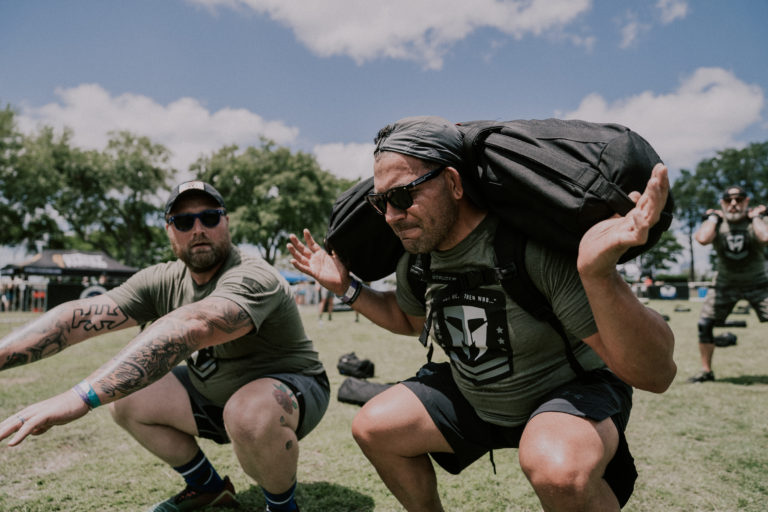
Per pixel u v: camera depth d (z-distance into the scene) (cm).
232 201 4341
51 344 197
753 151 5628
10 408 411
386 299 202
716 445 314
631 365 121
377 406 174
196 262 205
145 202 4062
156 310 232
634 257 132
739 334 899
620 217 118
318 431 355
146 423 218
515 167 130
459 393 169
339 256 191
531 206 130
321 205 4359
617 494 142
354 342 859
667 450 306
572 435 125
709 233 488
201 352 212
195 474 226
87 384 147
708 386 480
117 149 3991
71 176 3838
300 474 279
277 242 4341
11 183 3450
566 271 133
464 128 156
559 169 124
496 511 232
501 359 150
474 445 167
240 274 198
